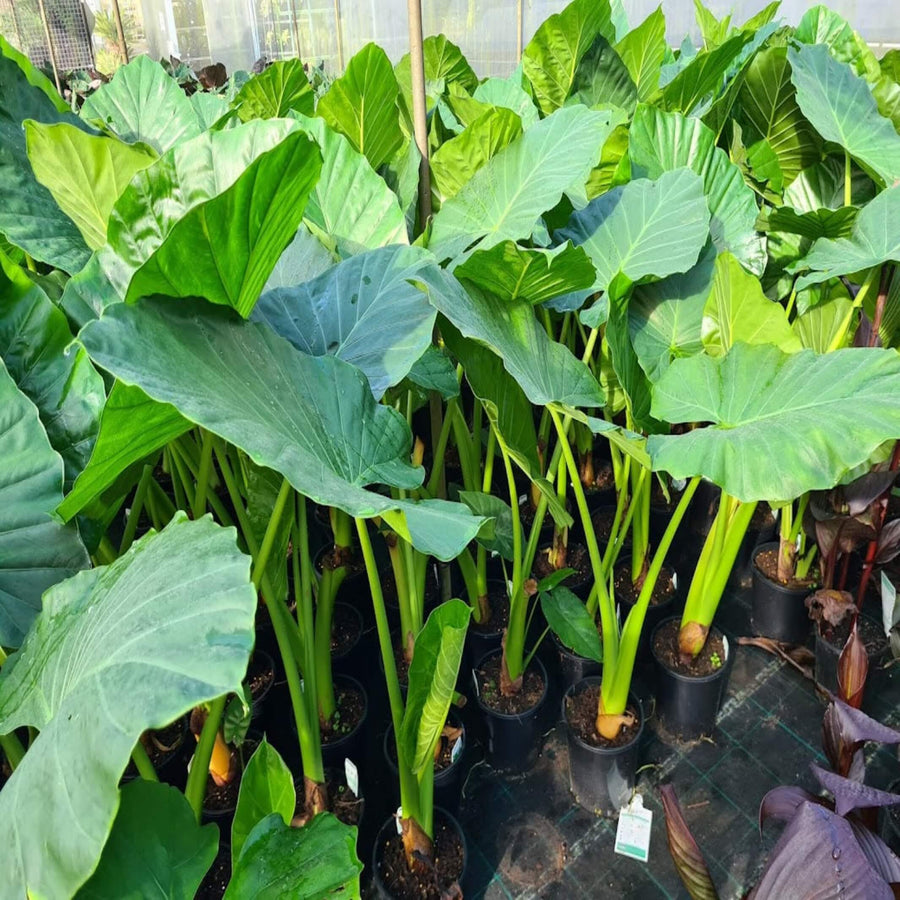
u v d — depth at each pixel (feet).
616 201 6.20
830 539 6.26
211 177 3.56
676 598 6.95
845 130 6.95
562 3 24.62
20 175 5.13
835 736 4.60
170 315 3.19
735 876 5.31
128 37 43.60
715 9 22.90
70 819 2.02
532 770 6.01
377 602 4.41
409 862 4.83
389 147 7.54
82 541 3.71
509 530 5.64
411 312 4.41
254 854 3.06
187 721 5.43
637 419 5.47
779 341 5.40
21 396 3.68
